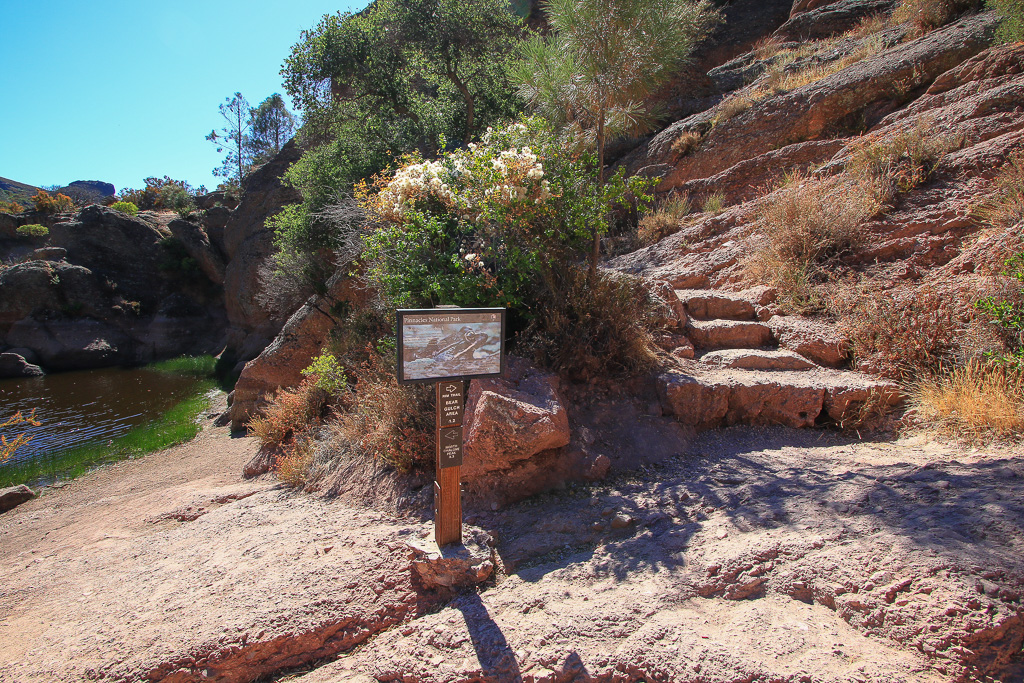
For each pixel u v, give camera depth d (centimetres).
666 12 574
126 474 925
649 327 533
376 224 741
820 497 290
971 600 190
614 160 1299
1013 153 543
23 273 2406
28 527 720
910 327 447
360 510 417
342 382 718
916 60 816
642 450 411
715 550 262
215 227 2841
